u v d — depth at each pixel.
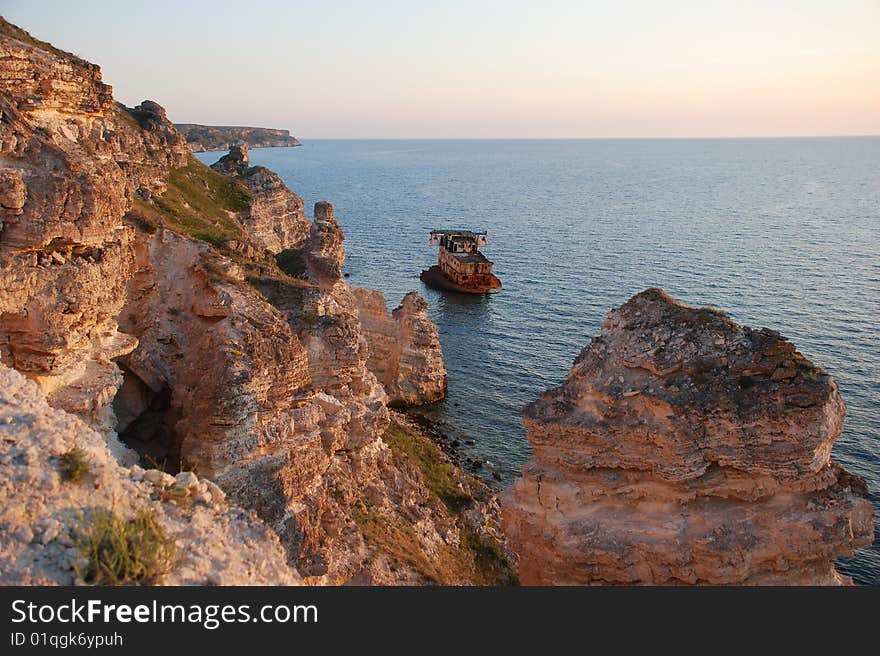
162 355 29.98
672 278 119.94
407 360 71.06
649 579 22.06
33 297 20.42
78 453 14.11
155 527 13.48
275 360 27.50
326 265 62.59
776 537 21.23
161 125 72.12
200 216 56.25
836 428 21.25
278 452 27.09
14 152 20.64
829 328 88.25
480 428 67.00
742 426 21.12
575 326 96.88
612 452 22.72
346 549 29.61
